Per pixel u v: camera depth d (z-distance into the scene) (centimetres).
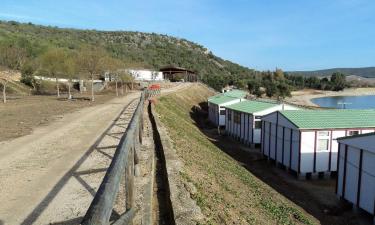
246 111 2975
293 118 2147
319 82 14938
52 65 4541
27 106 2716
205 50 18725
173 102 4003
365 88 16325
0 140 1224
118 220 346
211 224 674
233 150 2761
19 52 4181
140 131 1114
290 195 1738
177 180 843
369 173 1477
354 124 2089
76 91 5472
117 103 3025
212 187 1059
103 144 1151
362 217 1529
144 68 8756
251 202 1248
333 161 2070
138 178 771
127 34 16925
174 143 1378
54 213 590
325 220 1455
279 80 12300
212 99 4384
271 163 2408
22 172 826
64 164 898
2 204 626
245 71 15925
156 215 689
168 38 18712
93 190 703
